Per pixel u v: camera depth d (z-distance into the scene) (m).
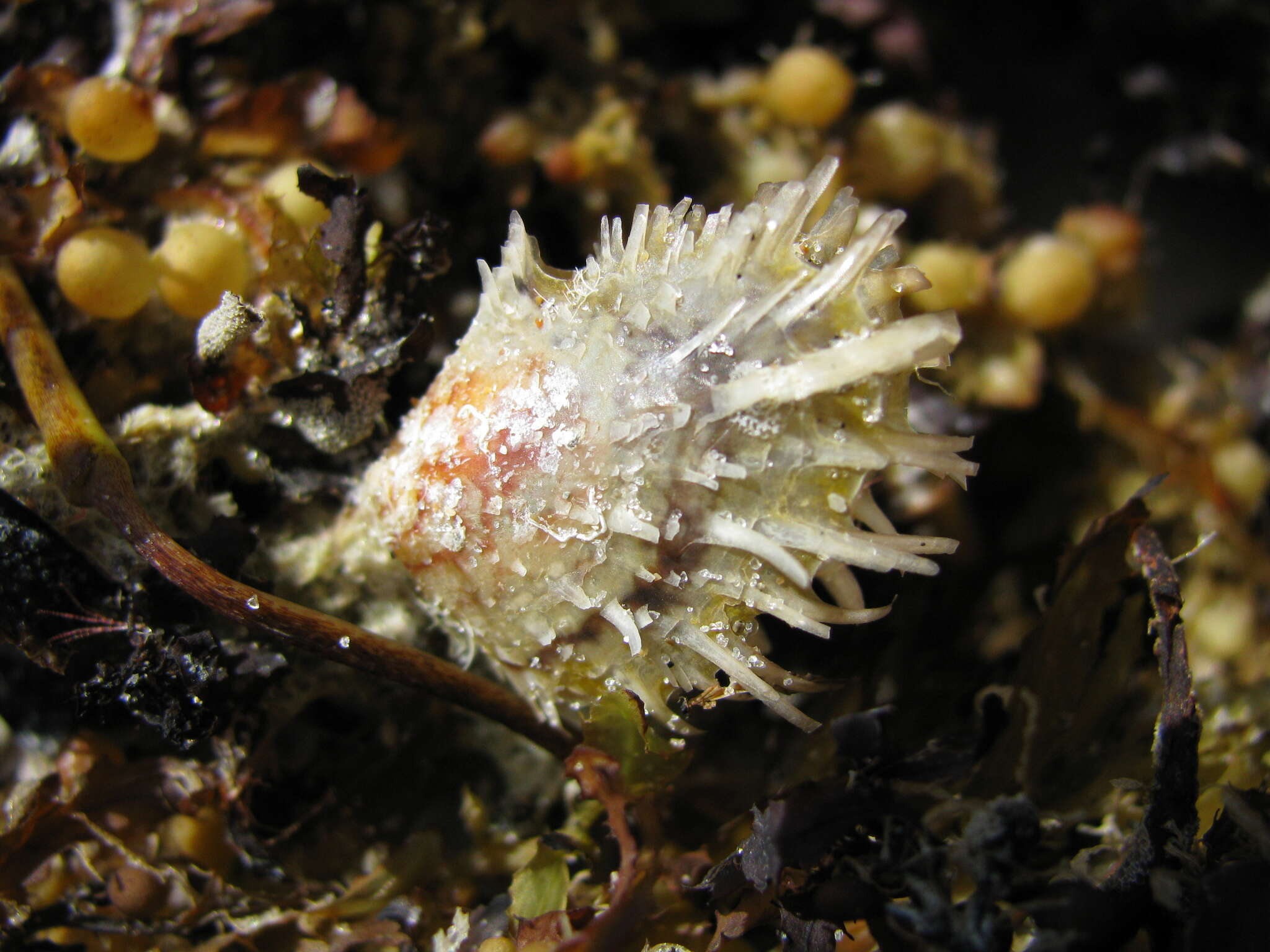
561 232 0.06
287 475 0.05
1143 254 0.07
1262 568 0.06
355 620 0.05
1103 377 0.07
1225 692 0.06
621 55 0.06
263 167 0.05
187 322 0.05
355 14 0.06
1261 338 0.07
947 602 0.06
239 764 0.05
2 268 0.05
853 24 0.06
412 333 0.05
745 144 0.06
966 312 0.06
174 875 0.05
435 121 0.06
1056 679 0.05
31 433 0.05
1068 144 0.07
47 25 0.05
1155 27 0.07
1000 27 0.07
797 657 0.05
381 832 0.05
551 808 0.05
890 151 0.06
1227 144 0.07
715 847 0.05
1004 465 0.06
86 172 0.05
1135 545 0.05
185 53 0.05
